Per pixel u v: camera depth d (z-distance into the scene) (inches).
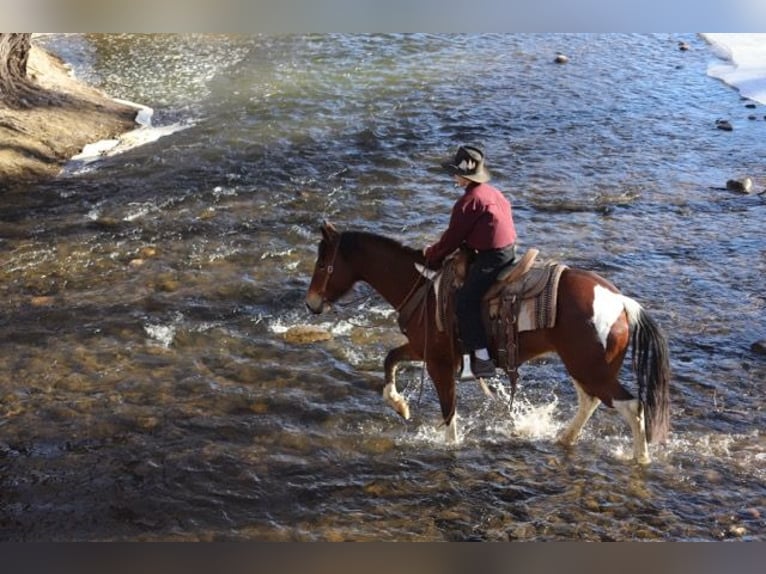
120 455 273.7
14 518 248.4
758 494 247.8
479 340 248.5
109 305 365.7
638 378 242.1
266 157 526.6
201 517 247.0
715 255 397.4
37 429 287.0
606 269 385.7
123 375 316.5
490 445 274.5
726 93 633.6
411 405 297.1
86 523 245.8
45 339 341.7
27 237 431.8
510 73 689.0
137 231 435.2
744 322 340.2
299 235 426.9
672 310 350.3
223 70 701.3
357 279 274.7
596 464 262.8
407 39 783.1
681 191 472.1
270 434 282.7
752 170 498.0
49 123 563.8
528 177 495.2
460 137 556.7
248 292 375.6
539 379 311.3
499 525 239.8
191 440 280.1
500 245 244.2
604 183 484.7
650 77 675.4
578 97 632.4
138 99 637.3
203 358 327.3
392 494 254.1
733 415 283.4
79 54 745.0
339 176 498.3
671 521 238.2
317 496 254.1
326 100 626.8
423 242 414.6
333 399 301.3
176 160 525.3
